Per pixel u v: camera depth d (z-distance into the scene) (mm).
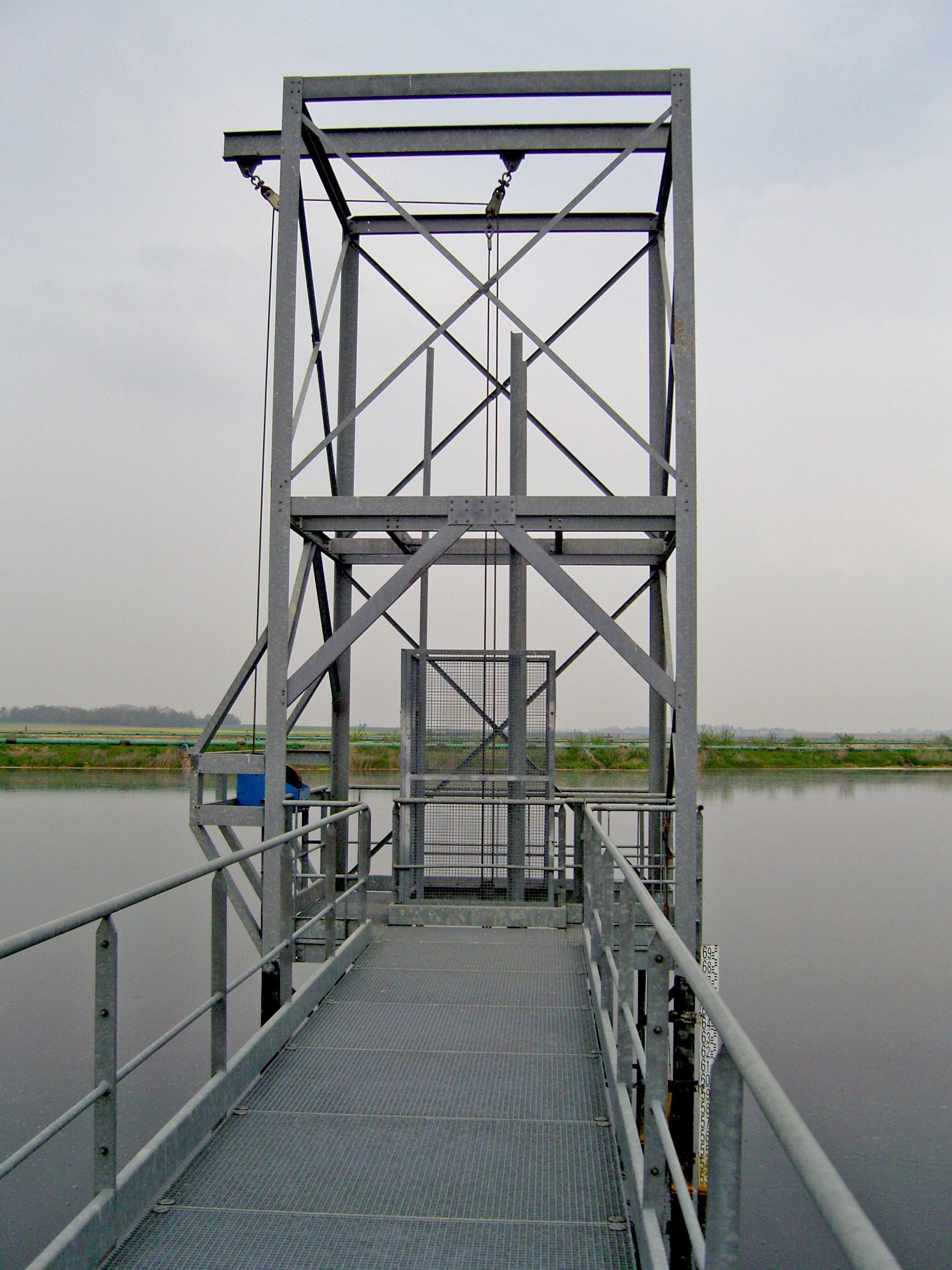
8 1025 10555
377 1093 4273
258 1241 3055
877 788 45062
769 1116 1241
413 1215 3219
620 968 3639
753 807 34625
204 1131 3789
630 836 19047
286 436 6926
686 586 6598
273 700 6848
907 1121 8695
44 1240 6492
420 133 7344
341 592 8812
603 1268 2926
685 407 6664
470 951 6922
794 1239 6793
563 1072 4527
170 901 17047
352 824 11625
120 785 40281
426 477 8094
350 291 8586
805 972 13352
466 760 8188
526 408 8414
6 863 19828
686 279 6727
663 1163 2762
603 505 6758
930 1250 6672
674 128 6836
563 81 6918
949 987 12625
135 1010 11117
